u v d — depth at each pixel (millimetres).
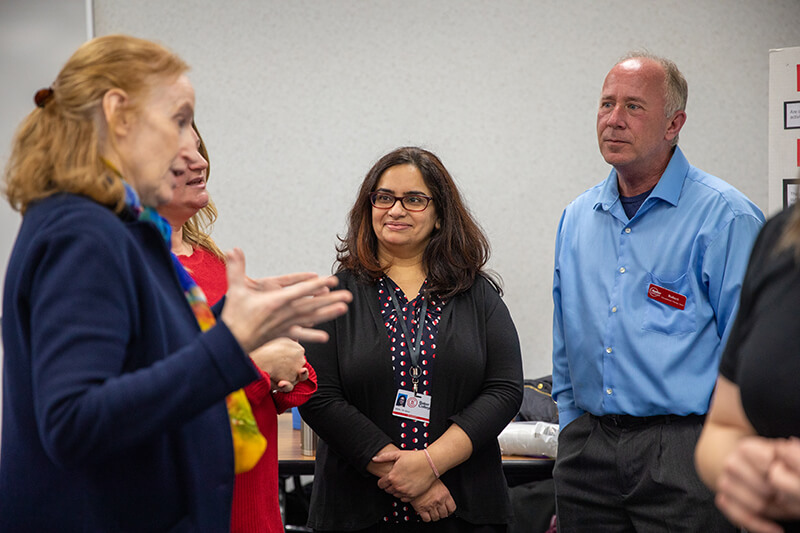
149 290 1040
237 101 4137
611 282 2223
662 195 2178
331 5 4086
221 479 1132
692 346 2084
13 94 4035
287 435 2943
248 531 1567
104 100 1038
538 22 4062
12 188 1062
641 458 2086
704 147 4070
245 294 1021
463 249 2156
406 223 2125
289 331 1057
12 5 4004
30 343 1003
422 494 1924
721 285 2068
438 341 2043
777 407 899
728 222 2080
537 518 2857
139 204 1097
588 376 2225
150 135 1074
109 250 980
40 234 981
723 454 966
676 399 2059
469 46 4086
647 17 4039
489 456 2043
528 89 4090
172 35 4098
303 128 4137
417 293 2145
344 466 2004
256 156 4156
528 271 4148
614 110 2168
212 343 975
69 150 1030
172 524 1082
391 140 4129
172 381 943
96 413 903
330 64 4109
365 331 2057
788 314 915
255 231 4184
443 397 2014
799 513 768
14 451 1028
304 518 3602
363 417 1984
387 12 4082
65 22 4016
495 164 4121
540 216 4133
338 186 4145
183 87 1110
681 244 2133
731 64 4023
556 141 4102
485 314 2139
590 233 2312
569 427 2303
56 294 945
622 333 2160
